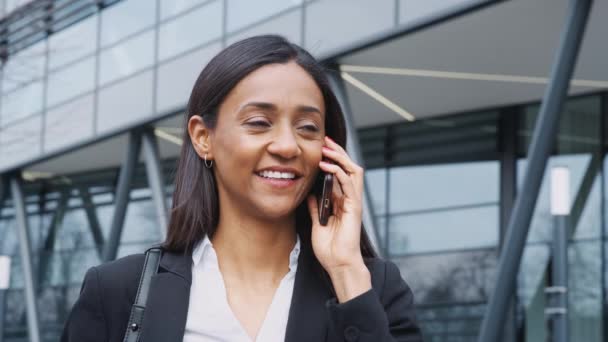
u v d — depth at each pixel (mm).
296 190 2158
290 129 2131
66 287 18812
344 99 11602
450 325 13734
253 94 2117
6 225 19984
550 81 9109
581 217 12742
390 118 14711
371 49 10938
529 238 13133
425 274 14148
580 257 12648
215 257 2244
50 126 16828
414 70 11906
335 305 2102
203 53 13344
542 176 9109
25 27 17156
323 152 2252
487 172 13898
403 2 10352
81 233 18781
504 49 11000
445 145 14438
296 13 11773
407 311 2293
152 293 2189
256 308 2213
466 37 10523
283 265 2268
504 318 9180
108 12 15547
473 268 13656
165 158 17062
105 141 15734
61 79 16594
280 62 2150
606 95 12805
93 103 15703
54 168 18438
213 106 2174
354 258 2182
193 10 13641
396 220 14695
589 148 12836
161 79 14156
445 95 13227
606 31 10352
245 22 12609
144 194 17641
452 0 9852
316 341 2141
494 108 13969
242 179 2139
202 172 2289
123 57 15039
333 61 11484
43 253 19438
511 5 9516
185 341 2160
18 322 19547
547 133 9070
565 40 9039
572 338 12531
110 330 2225
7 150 18359
